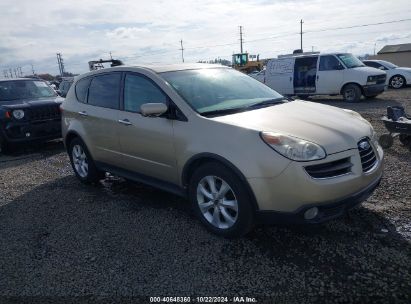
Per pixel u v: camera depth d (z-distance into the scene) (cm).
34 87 961
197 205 396
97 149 530
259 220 348
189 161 386
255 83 497
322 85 1466
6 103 859
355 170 340
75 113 560
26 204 519
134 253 363
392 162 586
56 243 396
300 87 1532
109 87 507
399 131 636
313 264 324
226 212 372
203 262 339
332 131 349
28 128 834
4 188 600
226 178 356
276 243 362
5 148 856
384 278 299
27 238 413
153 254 358
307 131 344
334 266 319
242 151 341
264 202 336
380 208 420
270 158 327
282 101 455
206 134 371
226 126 360
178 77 441
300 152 321
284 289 295
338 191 326
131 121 454
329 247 348
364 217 401
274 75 1609
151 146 431
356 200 342
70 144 596
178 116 401
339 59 1427
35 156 828
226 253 351
